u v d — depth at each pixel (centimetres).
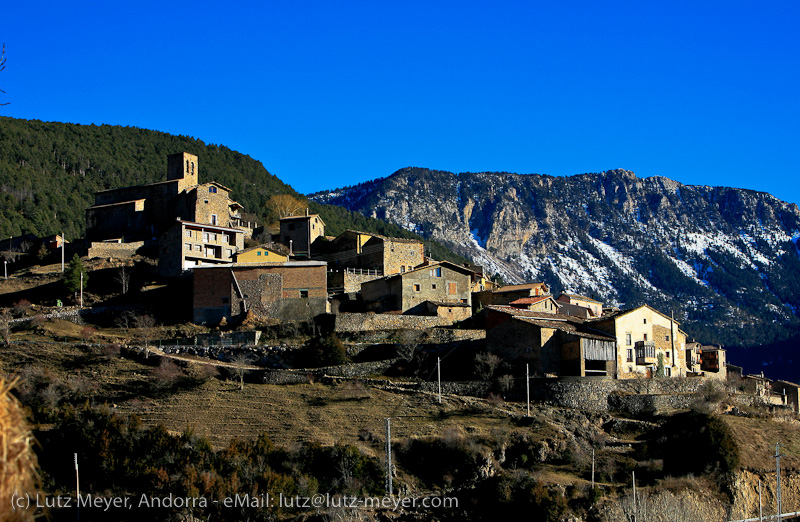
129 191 15138
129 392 8594
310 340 9519
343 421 7894
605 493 6819
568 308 13025
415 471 7250
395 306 11194
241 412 8106
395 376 9000
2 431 1609
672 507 6506
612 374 8838
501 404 8225
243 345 9625
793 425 8469
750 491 7144
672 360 9788
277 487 6638
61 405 8250
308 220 14612
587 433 7750
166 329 10481
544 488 6656
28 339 9788
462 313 11094
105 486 6850
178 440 7238
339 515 6347
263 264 10850
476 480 7044
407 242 13525
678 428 7638
